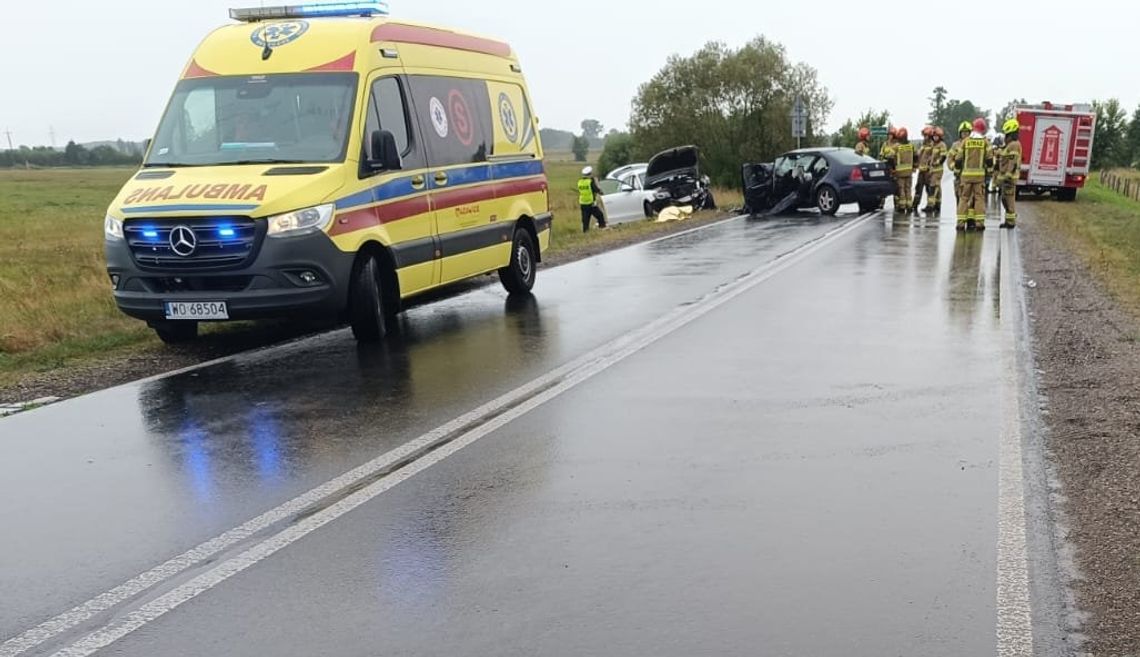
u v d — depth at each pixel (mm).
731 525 4363
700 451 5402
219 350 8883
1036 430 5695
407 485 4988
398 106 9297
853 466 5105
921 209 23641
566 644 3383
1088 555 4012
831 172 22578
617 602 3678
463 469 5207
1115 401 6250
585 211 21891
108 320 10555
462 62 10633
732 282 12055
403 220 9117
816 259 14148
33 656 3396
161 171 8664
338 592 3816
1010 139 17844
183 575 4004
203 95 9062
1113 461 5121
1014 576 3826
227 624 3586
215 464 5410
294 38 9195
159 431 6113
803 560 3998
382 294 9039
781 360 7602
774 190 23922
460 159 10195
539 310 10477
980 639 3363
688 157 26391
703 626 3484
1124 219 21438
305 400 6773
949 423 5836
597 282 12672
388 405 6555
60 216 34375
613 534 4305
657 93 41250
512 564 4027
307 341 9086
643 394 6668
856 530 4281
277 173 8320
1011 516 4406
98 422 6375
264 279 7953
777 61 40438
